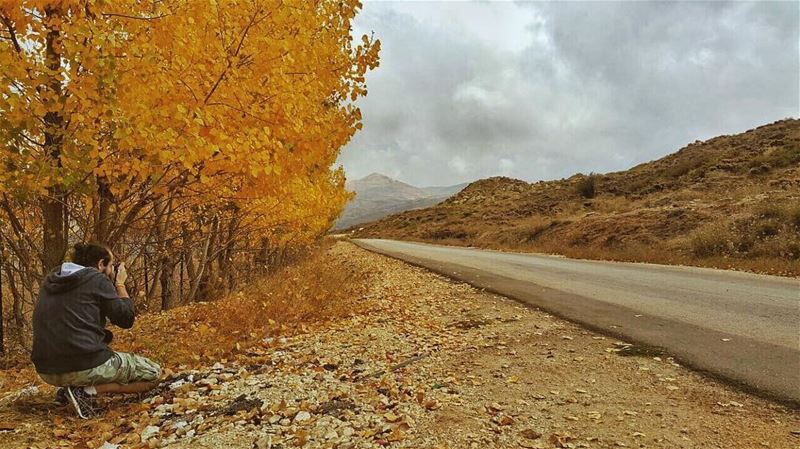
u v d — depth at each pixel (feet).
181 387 14.32
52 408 13.15
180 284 36.58
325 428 11.51
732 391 13.34
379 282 42.68
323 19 19.40
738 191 79.51
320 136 19.51
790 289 29.17
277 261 63.46
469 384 15.03
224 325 22.11
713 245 48.47
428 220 213.25
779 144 114.11
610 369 15.81
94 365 12.58
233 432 11.32
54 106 13.94
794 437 10.60
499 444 10.76
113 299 12.82
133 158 15.52
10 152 13.75
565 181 202.90
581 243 72.69
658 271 41.42
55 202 17.93
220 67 15.87
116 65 13.92
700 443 10.52
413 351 19.17
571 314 24.20
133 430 11.86
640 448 10.41
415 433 11.32
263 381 14.97
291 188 23.20
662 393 13.53
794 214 46.91
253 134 16.76
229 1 15.72
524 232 100.12
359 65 21.30
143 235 24.82
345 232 359.66
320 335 21.63
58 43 14.89
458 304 29.68
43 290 12.62
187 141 14.65
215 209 27.73
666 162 154.20
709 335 18.88
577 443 10.73
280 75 16.75
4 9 14.11
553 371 15.93
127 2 15.15
